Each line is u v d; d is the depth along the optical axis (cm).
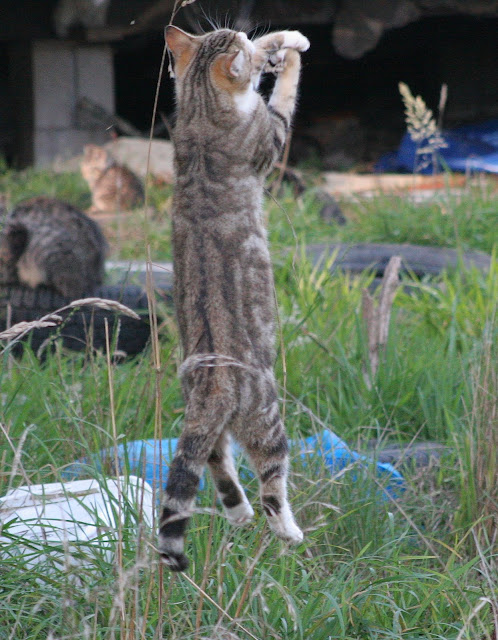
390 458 907
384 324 1082
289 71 647
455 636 625
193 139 564
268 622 602
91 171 2388
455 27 3944
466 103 3981
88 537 645
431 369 1068
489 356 845
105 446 798
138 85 4250
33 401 906
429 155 3372
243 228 552
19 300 1259
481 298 1308
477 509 793
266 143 580
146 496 709
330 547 721
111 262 1658
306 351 1127
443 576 657
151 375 933
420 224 1911
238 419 538
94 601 568
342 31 3191
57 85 3247
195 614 607
